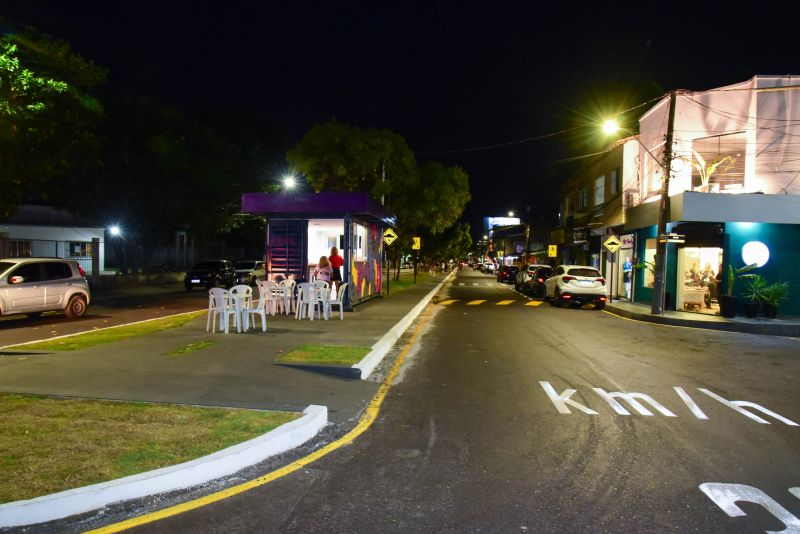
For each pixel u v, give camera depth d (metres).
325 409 6.70
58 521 4.11
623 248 25.52
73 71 15.27
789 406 7.75
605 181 30.53
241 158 35.28
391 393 8.18
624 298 26.08
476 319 17.97
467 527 4.16
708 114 22.05
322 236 19.80
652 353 11.92
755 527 4.21
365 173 27.44
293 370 8.74
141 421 6.03
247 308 12.80
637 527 4.18
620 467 5.37
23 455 5.00
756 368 10.50
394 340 12.64
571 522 4.25
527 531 4.11
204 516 4.25
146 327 14.08
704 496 4.74
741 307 18.97
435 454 5.68
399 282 38.31
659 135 23.22
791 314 18.98
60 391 7.25
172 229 41.78
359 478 5.04
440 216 34.34
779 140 20.78
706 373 9.91
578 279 22.38
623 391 8.44
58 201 33.44
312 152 26.78
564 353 11.70
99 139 19.16
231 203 36.03
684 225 20.56
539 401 7.80
